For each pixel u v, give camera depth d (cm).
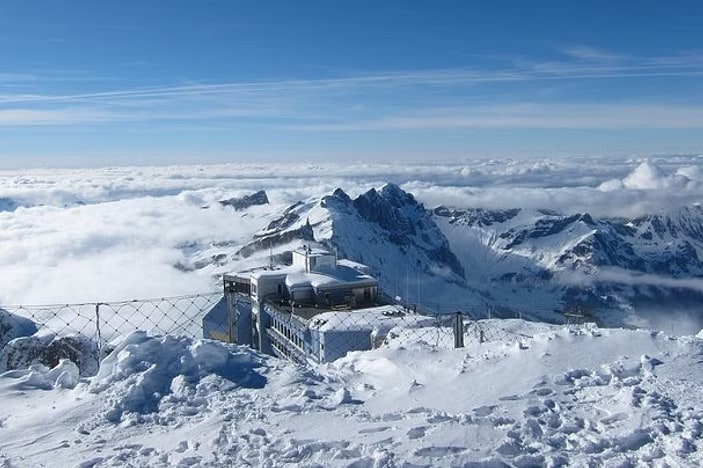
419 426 941
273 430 959
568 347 1257
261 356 1312
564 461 845
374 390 1163
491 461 840
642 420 941
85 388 1145
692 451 852
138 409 1062
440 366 1253
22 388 1187
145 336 1273
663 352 1205
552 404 1034
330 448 886
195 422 1009
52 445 930
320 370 1322
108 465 864
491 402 1041
